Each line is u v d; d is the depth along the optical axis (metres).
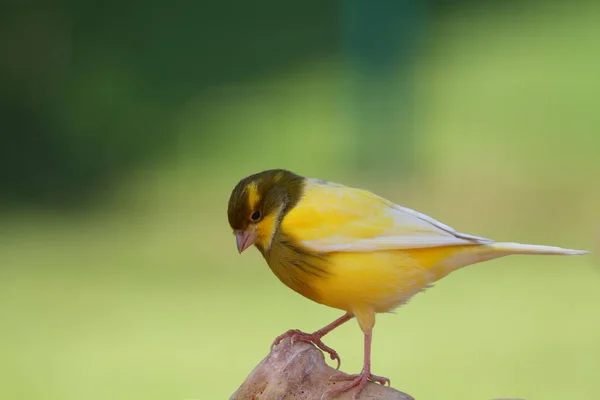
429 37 22.22
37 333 11.62
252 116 20.69
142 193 18.41
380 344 10.77
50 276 14.12
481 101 20.05
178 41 22.61
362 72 19.62
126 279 13.86
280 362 5.17
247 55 22.83
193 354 10.63
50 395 9.56
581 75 20.89
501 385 9.49
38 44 21.45
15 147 19.81
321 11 23.09
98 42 22.22
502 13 24.03
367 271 5.38
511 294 12.76
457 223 15.63
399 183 17.55
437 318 11.79
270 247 5.58
